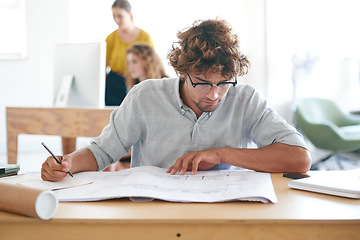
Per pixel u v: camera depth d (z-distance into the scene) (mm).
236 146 1408
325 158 4410
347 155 4723
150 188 987
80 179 1119
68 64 2867
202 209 864
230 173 1168
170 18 5105
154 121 1418
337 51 5094
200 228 809
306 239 804
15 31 5258
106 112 2508
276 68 5090
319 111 4883
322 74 5215
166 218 807
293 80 5113
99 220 812
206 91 1214
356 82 5352
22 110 2783
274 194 959
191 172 1183
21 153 5148
